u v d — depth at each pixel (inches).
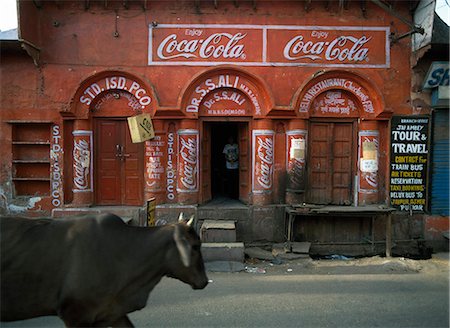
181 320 208.5
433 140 366.3
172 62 356.5
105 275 121.8
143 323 204.5
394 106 365.7
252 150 365.7
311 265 316.8
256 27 357.7
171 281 272.5
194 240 132.3
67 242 121.8
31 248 119.2
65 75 355.3
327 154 372.5
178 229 128.6
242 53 358.0
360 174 367.9
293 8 358.3
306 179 368.5
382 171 370.6
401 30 364.5
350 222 368.5
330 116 367.6
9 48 345.4
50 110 357.7
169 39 356.2
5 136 360.8
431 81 357.1
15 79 356.5
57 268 119.5
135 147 370.3
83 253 121.0
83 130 358.3
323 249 364.2
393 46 364.2
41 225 125.4
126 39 355.9
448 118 366.9
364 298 243.4
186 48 356.5
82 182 359.3
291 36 359.3
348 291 256.1
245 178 379.2
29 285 118.5
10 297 117.9
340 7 356.5
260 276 288.0
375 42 362.9
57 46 354.3
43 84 356.2
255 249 352.8
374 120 363.9
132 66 356.5
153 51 356.2
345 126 374.0
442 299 242.8
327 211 335.9
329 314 218.1
